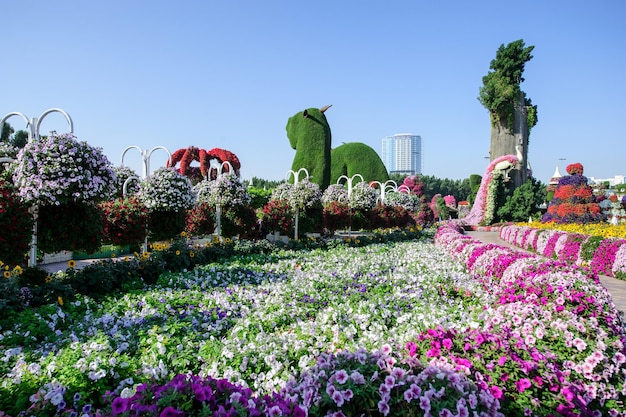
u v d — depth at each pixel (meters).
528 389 2.36
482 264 6.43
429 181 71.75
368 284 5.73
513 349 2.61
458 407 1.98
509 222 25.58
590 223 16.36
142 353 3.16
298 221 13.00
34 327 3.61
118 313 4.30
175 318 4.04
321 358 2.40
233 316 4.37
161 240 9.65
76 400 2.38
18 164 5.74
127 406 1.79
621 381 2.82
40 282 5.07
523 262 5.03
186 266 7.39
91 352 2.79
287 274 6.89
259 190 21.12
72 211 5.91
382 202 20.72
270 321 4.01
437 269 7.05
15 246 5.09
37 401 2.29
